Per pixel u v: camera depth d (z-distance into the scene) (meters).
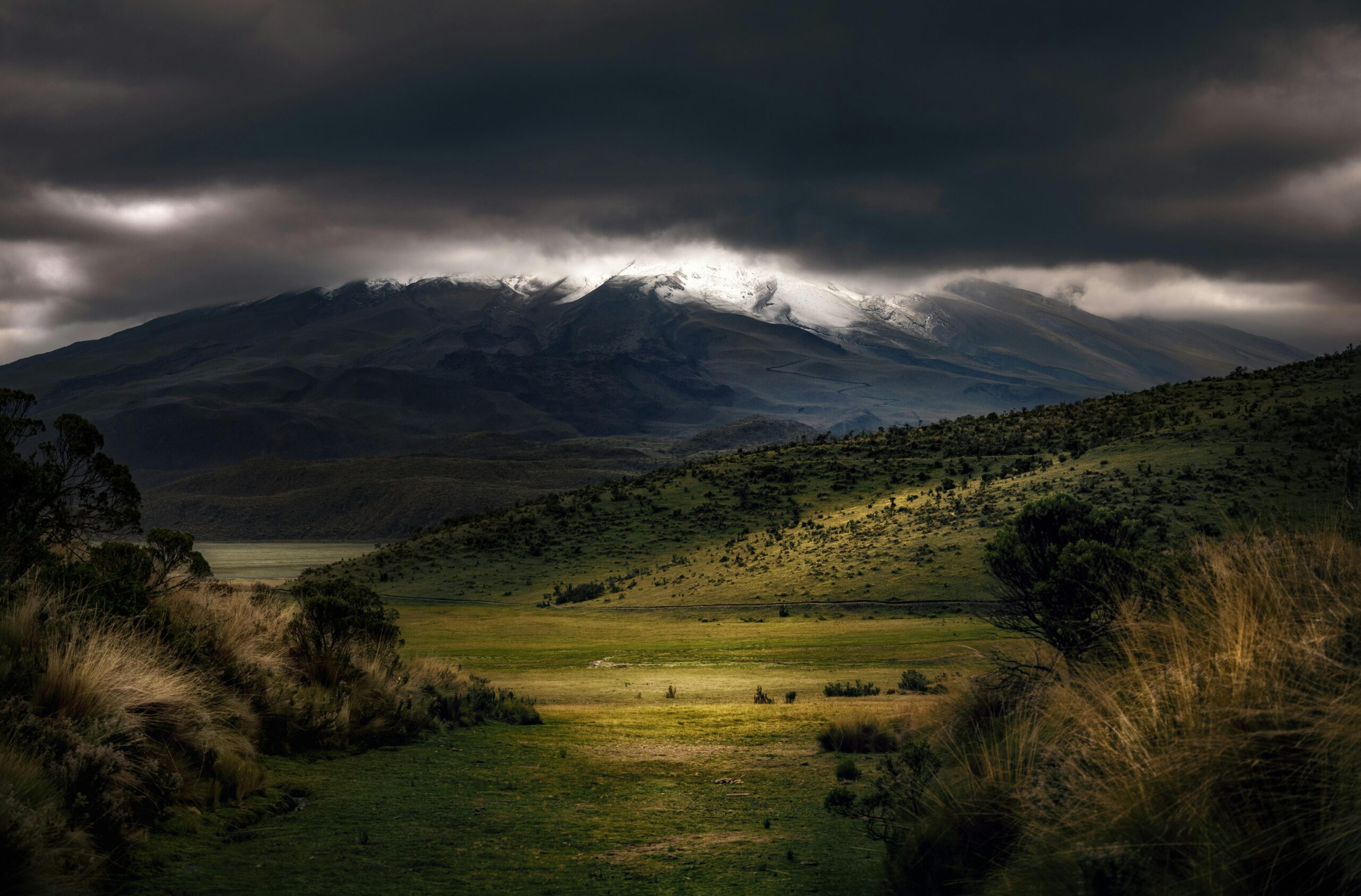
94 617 7.88
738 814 7.96
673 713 18.80
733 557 102.44
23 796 5.05
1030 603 10.81
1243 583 4.12
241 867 5.73
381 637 14.87
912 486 111.38
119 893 5.02
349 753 10.30
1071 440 106.88
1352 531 4.26
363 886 5.49
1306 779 3.14
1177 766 3.42
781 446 158.38
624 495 141.38
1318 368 105.81
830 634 62.31
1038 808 4.10
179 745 7.41
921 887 4.75
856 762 10.96
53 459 10.72
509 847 6.62
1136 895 3.26
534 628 77.94
